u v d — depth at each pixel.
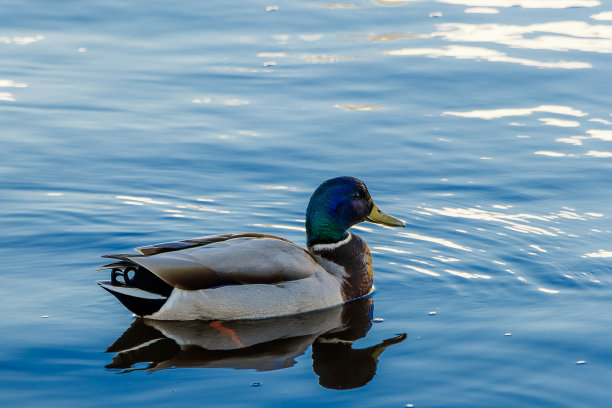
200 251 9.20
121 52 17.84
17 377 7.71
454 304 9.45
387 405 7.29
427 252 10.94
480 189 12.76
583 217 11.86
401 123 15.07
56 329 8.71
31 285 9.75
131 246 10.88
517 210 12.12
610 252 10.77
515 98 16.14
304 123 15.01
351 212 10.12
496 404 7.31
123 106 15.55
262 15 19.98
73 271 10.14
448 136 14.59
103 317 9.07
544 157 13.83
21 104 15.44
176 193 12.49
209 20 19.58
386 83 16.72
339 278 9.85
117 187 12.64
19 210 11.77
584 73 17.11
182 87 16.38
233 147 14.06
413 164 13.58
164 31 18.95
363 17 20.03
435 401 7.36
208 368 7.98
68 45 18.09
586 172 13.26
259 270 9.23
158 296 8.93
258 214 11.90
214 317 9.16
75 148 13.92
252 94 16.16
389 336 8.70
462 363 8.02
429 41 18.69
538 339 8.48
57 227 11.33
